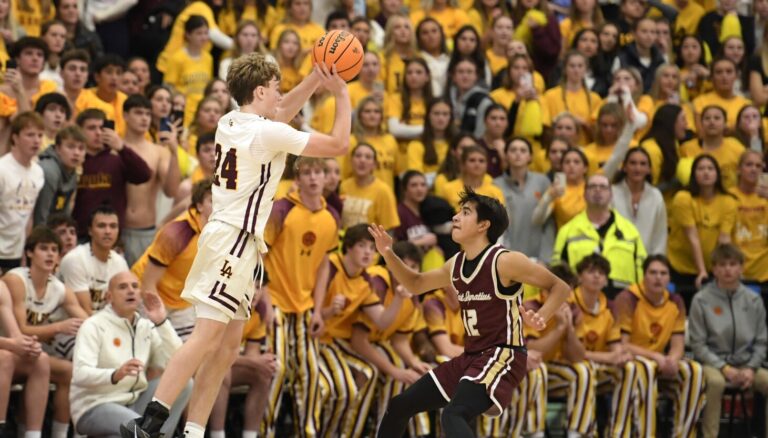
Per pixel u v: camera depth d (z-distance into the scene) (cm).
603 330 1277
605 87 1677
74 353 1027
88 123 1215
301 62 1545
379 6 1728
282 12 1659
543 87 1656
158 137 1313
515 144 1423
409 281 890
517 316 855
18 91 1234
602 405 1322
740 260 1333
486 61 1636
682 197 1478
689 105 1673
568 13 1820
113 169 1220
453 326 1272
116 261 1129
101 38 1587
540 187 1435
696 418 1288
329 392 1164
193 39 1540
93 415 1017
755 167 1496
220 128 802
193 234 1097
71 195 1183
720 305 1340
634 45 1716
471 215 862
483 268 850
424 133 1470
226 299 781
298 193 1177
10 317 1035
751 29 1861
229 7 1639
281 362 1144
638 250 1364
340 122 788
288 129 781
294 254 1165
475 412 825
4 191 1119
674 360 1291
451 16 1716
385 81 1559
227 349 807
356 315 1211
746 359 1333
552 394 1260
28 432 1027
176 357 775
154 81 1564
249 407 1128
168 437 1009
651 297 1309
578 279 1264
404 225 1348
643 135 1600
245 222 784
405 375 1193
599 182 1356
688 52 1780
